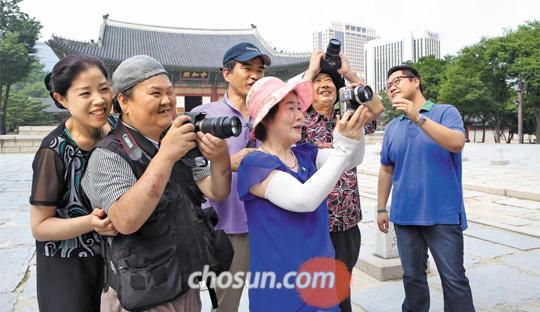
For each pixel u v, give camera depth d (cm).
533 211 676
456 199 242
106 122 170
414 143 250
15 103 4216
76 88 162
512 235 528
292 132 164
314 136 239
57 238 160
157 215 143
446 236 239
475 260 431
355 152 159
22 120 4184
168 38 3259
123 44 3008
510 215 651
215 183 174
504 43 3162
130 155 147
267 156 159
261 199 162
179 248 146
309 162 179
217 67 2930
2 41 3500
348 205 238
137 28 3222
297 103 165
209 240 160
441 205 240
